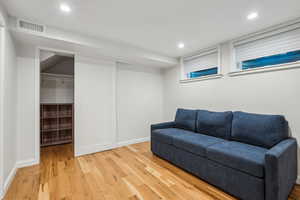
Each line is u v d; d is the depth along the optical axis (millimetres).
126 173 2193
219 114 2498
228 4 1666
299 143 1878
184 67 3668
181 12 1826
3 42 1697
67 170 2279
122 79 3576
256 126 1986
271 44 2203
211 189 1805
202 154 1974
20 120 2348
